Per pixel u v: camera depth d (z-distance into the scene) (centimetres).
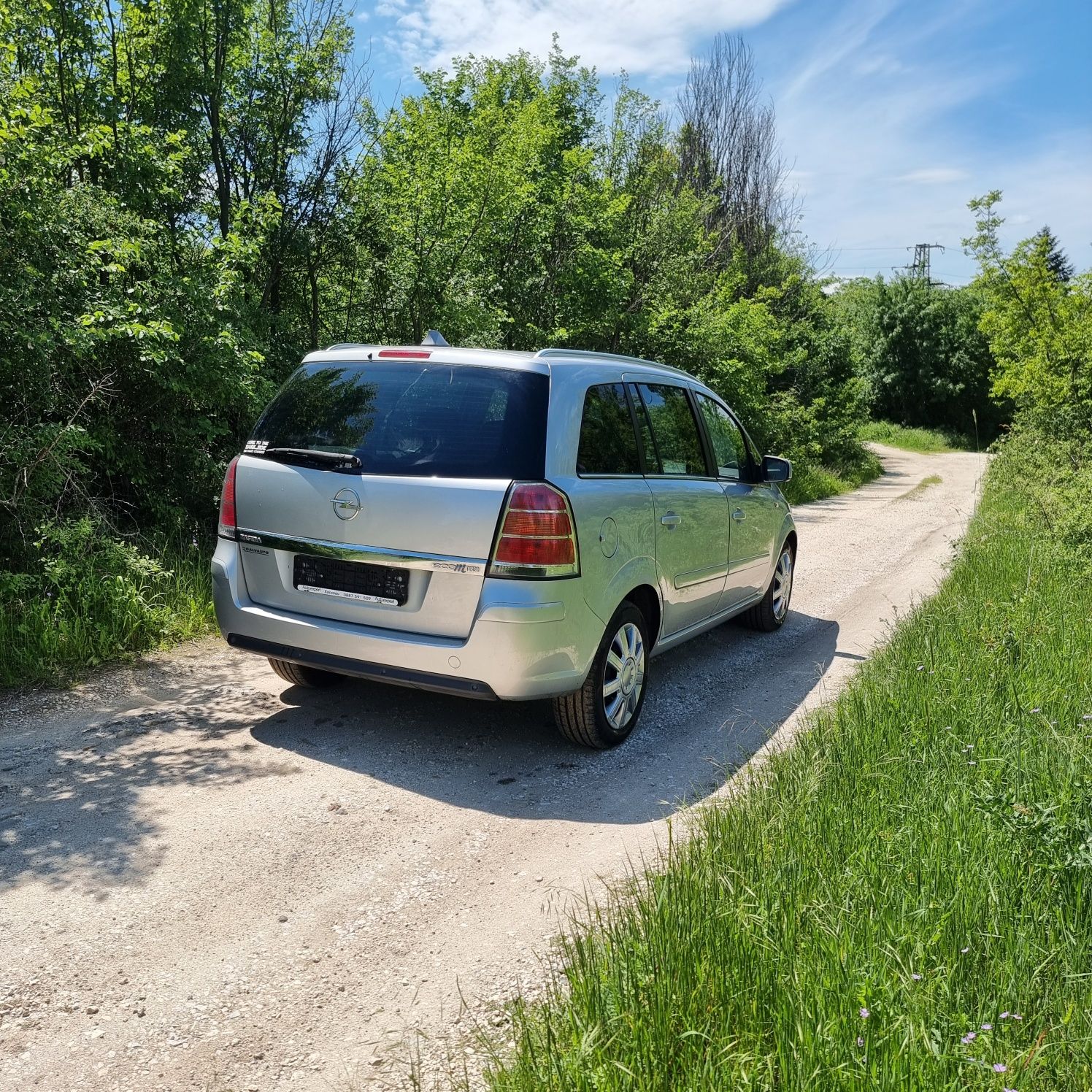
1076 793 345
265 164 1017
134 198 861
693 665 630
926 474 2969
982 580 782
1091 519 865
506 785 419
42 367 666
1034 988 245
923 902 277
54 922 297
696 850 320
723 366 1916
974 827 328
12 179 684
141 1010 258
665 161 2216
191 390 760
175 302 770
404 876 337
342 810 385
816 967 242
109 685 522
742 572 635
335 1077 237
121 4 898
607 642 448
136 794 390
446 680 404
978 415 5606
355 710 501
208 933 296
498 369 428
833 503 1891
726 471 615
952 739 423
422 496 404
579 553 413
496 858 353
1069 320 1622
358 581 421
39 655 532
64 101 867
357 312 1114
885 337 5594
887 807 354
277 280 1019
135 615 593
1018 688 484
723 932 258
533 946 296
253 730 467
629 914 279
